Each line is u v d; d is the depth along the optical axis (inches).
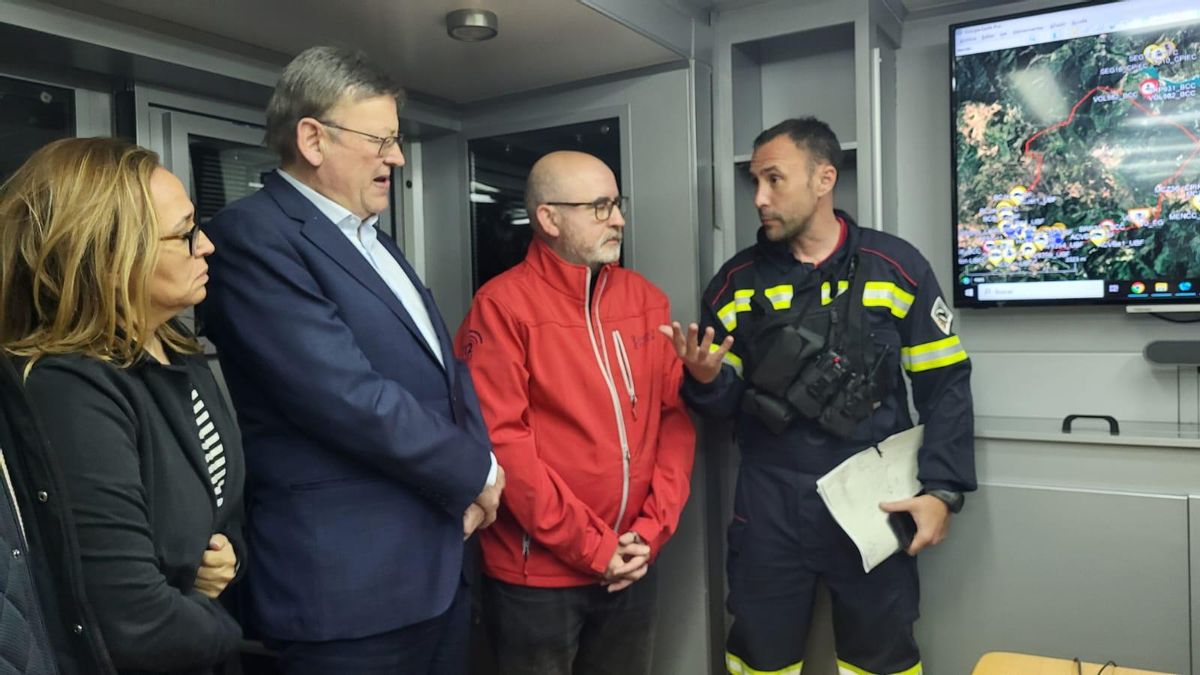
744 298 83.3
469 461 58.6
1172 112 80.4
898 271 78.7
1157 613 78.2
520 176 103.8
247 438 59.2
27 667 34.9
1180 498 76.7
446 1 71.7
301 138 58.0
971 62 89.0
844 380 76.1
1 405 40.7
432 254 112.2
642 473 76.3
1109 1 82.4
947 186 95.0
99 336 44.3
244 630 59.1
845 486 75.7
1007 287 89.0
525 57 88.4
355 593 55.7
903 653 81.0
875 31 88.1
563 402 72.3
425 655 61.4
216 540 49.4
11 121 72.4
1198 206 79.8
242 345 55.6
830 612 91.6
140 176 45.4
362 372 54.9
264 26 76.2
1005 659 54.8
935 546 87.3
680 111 92.0
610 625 77.4
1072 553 81.4
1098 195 84.0
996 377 93.0
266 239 55.7
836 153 80.3
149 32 72.7
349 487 56.9
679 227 92.9
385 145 59.7
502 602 74.4
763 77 103.1
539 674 73.6
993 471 85.3
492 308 73.7
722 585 98.0
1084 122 84.2
